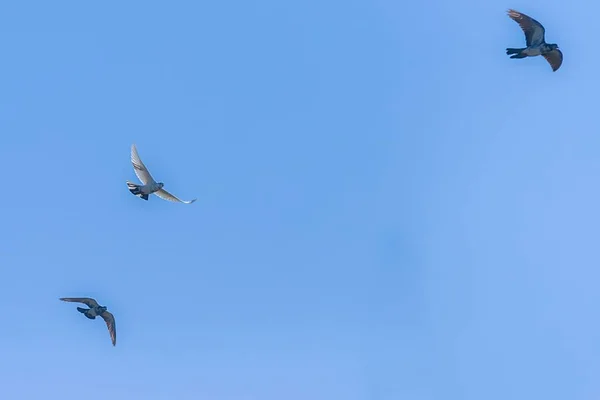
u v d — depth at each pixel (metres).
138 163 61.91
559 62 63.03
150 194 61.94
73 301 62.91
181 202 61.41
